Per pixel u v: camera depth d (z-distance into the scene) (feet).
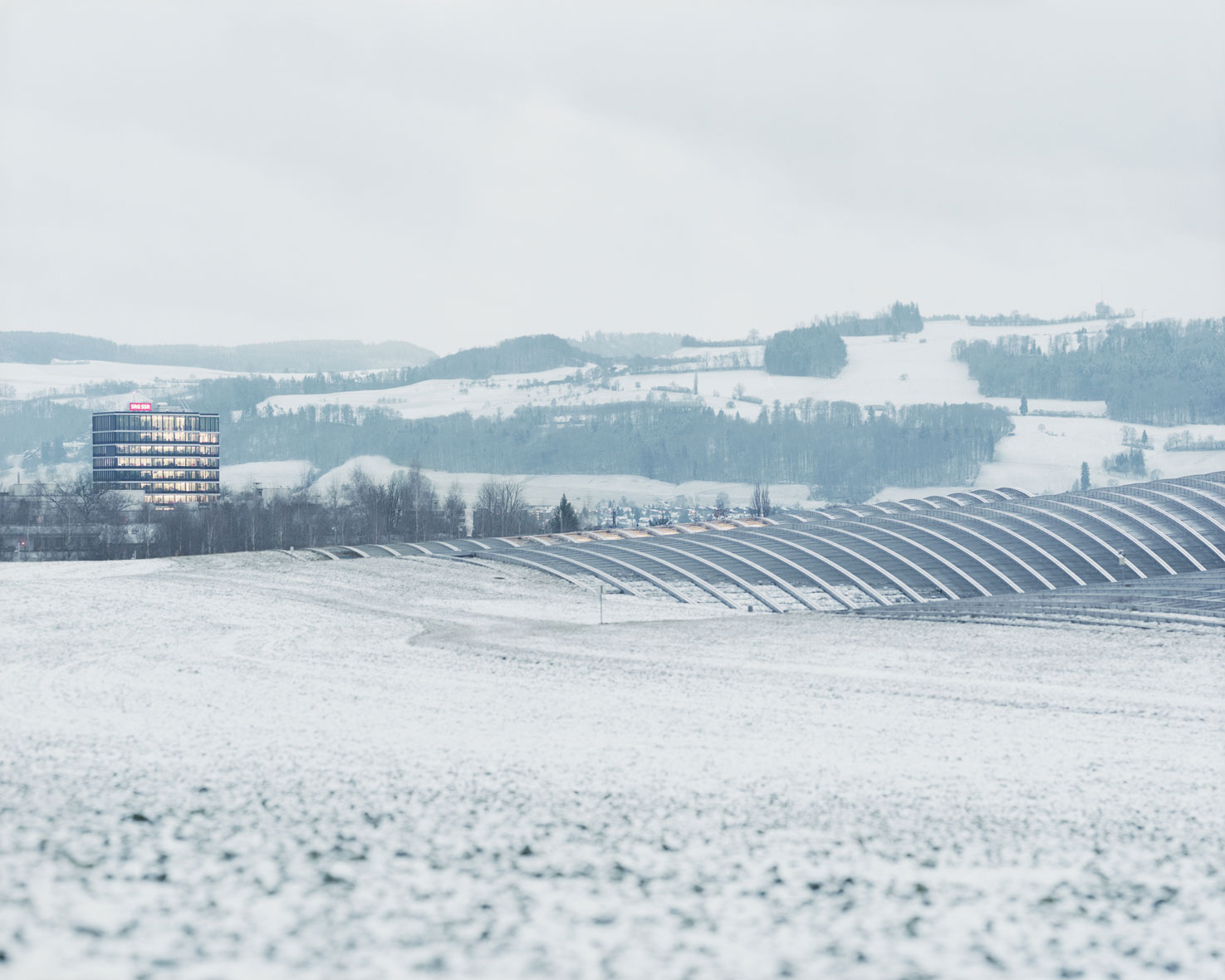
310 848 52.75
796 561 245.24
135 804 60.03
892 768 79.56
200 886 46.52
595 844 55.83
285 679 127.65
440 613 209.05
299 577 260.42
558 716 103.45
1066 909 48.29
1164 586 201.98
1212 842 59.41
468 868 50.83
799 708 109.29
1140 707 108.99
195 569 281.13
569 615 208.13
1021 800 69.41
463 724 97.91
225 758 76.69
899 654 148.56
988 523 268.62
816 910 47.01
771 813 64.03
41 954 38.91
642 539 298.56
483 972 39.37
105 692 115.75
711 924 44.86
